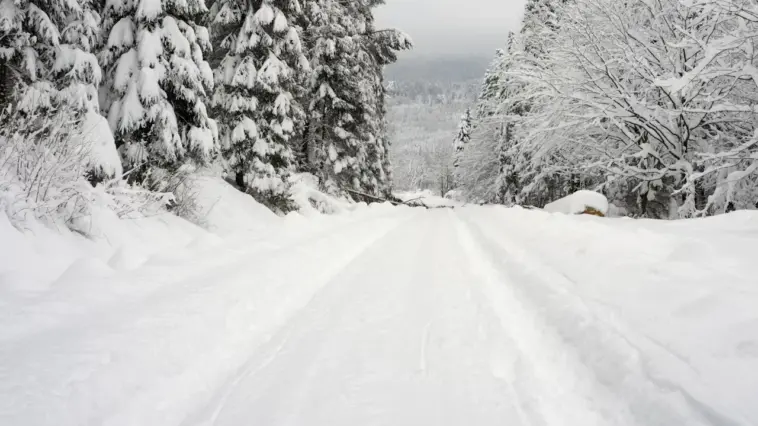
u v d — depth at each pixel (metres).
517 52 15.91
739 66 9.48
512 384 2.97
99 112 8.62
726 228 5.68
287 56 14.77
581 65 13.45
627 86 13.92
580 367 3.03
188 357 3.22
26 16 7.43
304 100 20.45
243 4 13.68
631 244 5.01
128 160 9.25
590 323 3.41
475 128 38.00
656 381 2.46
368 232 10.95
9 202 5.00
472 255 7.88
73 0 7.68
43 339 3.04
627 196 17.36
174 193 9.34
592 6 13.51
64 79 7.66
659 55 12.64
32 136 5.86
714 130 12.60
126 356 2.96
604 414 2.52
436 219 18.00
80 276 4.33
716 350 2.47
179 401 2.77
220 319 3.86
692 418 2.12
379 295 5.09
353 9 22.67
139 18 8.98
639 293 3.53
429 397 2.81
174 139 9.38
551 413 2.61
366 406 2.70
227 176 14.34
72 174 6.00
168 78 9.45
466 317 4.26
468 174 40.66
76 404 2.45
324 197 16.83
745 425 1.92
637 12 13.70
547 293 4.44
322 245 7.77
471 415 2.60
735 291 3.01
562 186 23.47
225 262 5.79
